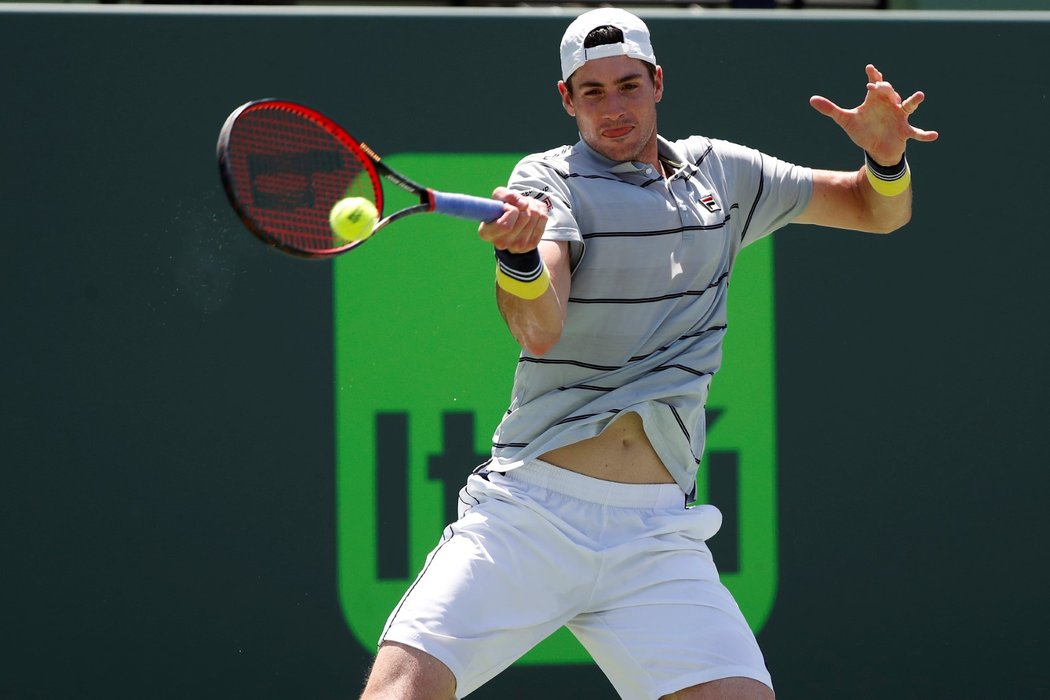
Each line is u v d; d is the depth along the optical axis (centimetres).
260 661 1386
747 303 1427
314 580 1391
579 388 1048
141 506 1377
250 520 1387
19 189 1369
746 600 1427
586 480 1038
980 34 1445
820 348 1434
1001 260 1450
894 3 2192
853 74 1442
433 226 1402
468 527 1046
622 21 1040
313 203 1073
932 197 1447
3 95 1367
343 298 1394
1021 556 1444
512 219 898
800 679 1427
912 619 1435
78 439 1373
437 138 1403
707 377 1062
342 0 2316
